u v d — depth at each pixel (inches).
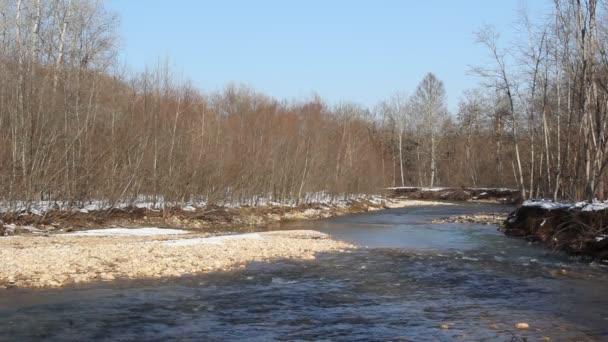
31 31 1288.1
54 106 1270.9
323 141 2261.3
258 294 583.5
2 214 1088.8
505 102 2426.2
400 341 408.2
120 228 1216.8
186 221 1432.1
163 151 1515.7
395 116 3823.8
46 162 1227.2
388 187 3238.2
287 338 419.2
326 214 1923.0
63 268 684.1
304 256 868.6
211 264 765.9
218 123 1754.4
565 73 1408.7
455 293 590.2
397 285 635.5
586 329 438.0
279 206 1829.5
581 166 1274.6
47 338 416.5
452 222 1632.6
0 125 1151.0
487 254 903.1
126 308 513.0
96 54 1476.4
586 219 906.7
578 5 1200.8
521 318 476.7
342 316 489.1
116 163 1381.6
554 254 896.9
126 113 1469.0
